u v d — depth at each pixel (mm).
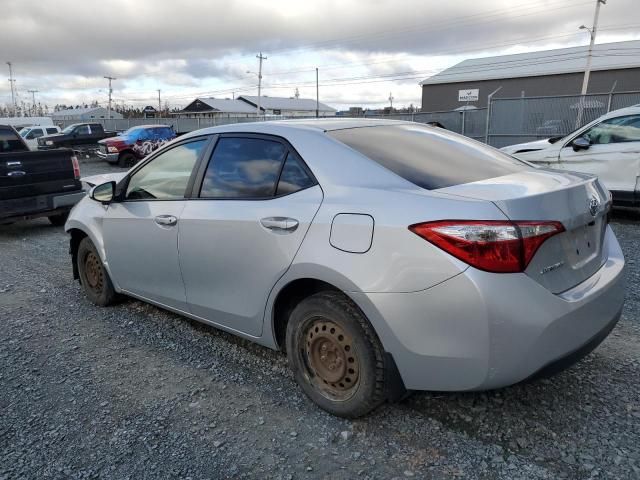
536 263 2373
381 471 2498
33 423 2994
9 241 8250
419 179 2725
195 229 3463
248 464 2584
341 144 2977
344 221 2664
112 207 4293
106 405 3164
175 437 2822
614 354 3521
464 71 49688
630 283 4930
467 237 2309
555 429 2748
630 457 2506
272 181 3135
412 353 2494
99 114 87312
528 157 8961
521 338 2311
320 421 2914
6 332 4348
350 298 2660
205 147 3621
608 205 3012
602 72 41375
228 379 3439
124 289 4402
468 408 2969
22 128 32000
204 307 3582
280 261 2934
